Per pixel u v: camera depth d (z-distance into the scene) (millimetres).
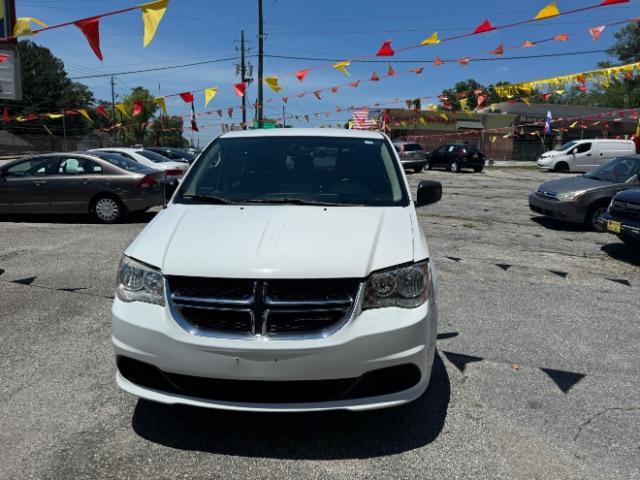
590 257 7602
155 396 2766
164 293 2744
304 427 3055
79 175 9969
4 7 9180
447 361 3992
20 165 10156
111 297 5414
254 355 2586
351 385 2670
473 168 29109
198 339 2629
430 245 8242
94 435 2969
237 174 3943
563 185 9969
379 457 2795
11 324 4637
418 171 28547
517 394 3498
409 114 34312
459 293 5727
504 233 9438
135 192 9930
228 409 2674
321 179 3854
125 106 11602
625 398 3473
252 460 2758
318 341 2596
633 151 28938
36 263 6777
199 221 3230
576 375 3793
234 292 2670
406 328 2701
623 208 7312
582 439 2990
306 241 2896
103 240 8312
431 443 2924
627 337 4559
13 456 2773
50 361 3902
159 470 2672
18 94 10438
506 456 2822
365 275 2711
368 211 3410
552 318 5000
